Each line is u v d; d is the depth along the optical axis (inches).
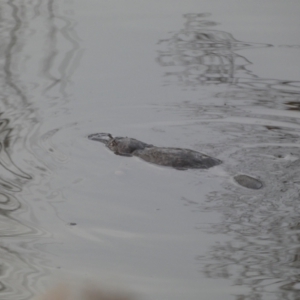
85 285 594.6
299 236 690.8
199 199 779.4
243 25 1429.6
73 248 664.4
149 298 573.9
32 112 1049.5
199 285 599.5
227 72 1211.2
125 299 573.0
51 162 883.4
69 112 1058.1
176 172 853.8
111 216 735.7
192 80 1184.8
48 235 692.1
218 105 1086.4
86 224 716.7
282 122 1022.4
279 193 790.5
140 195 789.2
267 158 896.3
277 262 642.2
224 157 903.1
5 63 1227.9
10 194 785.6
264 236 692.7
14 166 866.8
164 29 1407.5
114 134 988.6
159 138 975.6
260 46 1321.4
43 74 1190.3
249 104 1092.5
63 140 958.4
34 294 582.2
